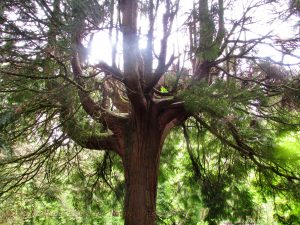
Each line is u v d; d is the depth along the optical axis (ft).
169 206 35.09
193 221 32.48
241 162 26.12
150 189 20.74
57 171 26.61
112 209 31.55
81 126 21.50
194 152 29.27
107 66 19.10
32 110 19.95
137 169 20.81
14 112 15.88
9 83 16.51
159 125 21.35
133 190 20.61
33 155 23.45
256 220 28.96
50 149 23.72
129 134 21.59
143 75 20.21
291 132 21.52
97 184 29.55
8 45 14.88
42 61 15.34
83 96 19.29
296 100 19.52
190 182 29.22
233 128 20.54
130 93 19.61
